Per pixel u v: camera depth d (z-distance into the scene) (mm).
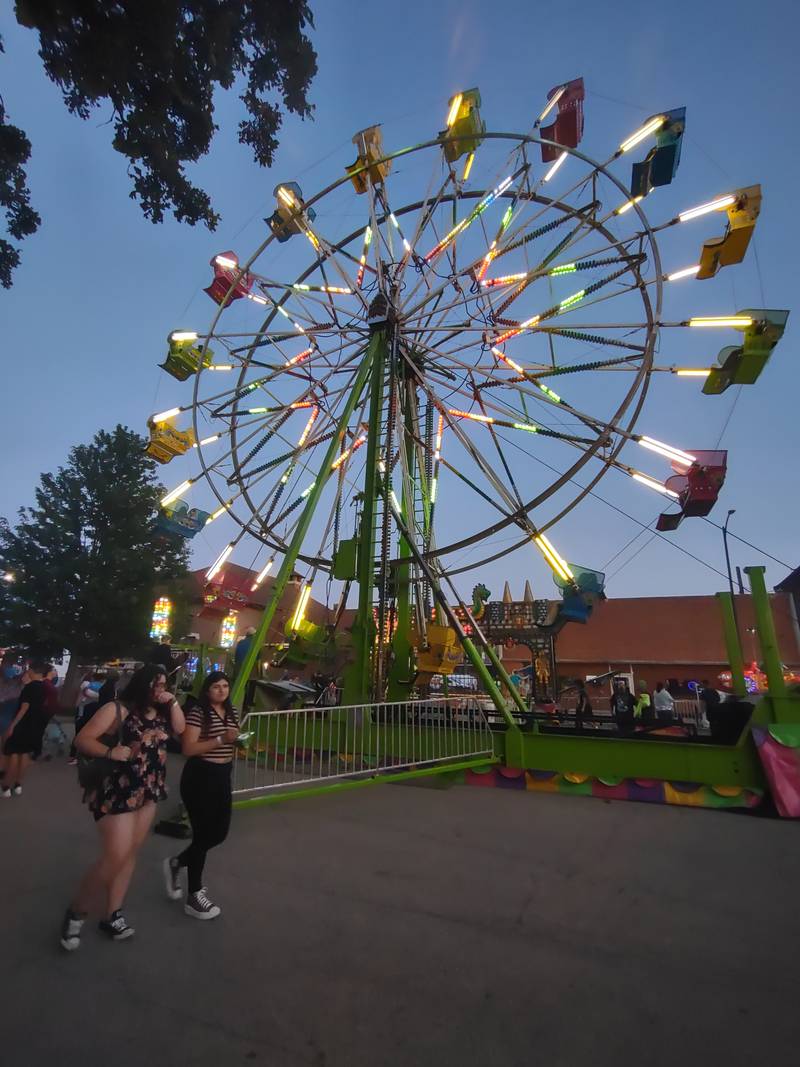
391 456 10641
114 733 3402
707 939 3508
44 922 3537
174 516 13727
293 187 12430
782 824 6254
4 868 4430
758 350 9781
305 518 8789
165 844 5184
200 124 5734
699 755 7223
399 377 12594
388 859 4906
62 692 21969
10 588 21734
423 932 3549
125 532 22938
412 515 11828
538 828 5949
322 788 6523
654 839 5625
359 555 10562
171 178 5953
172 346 12836
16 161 5941
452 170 12781
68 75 5176
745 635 30875
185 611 24406
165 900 3934
